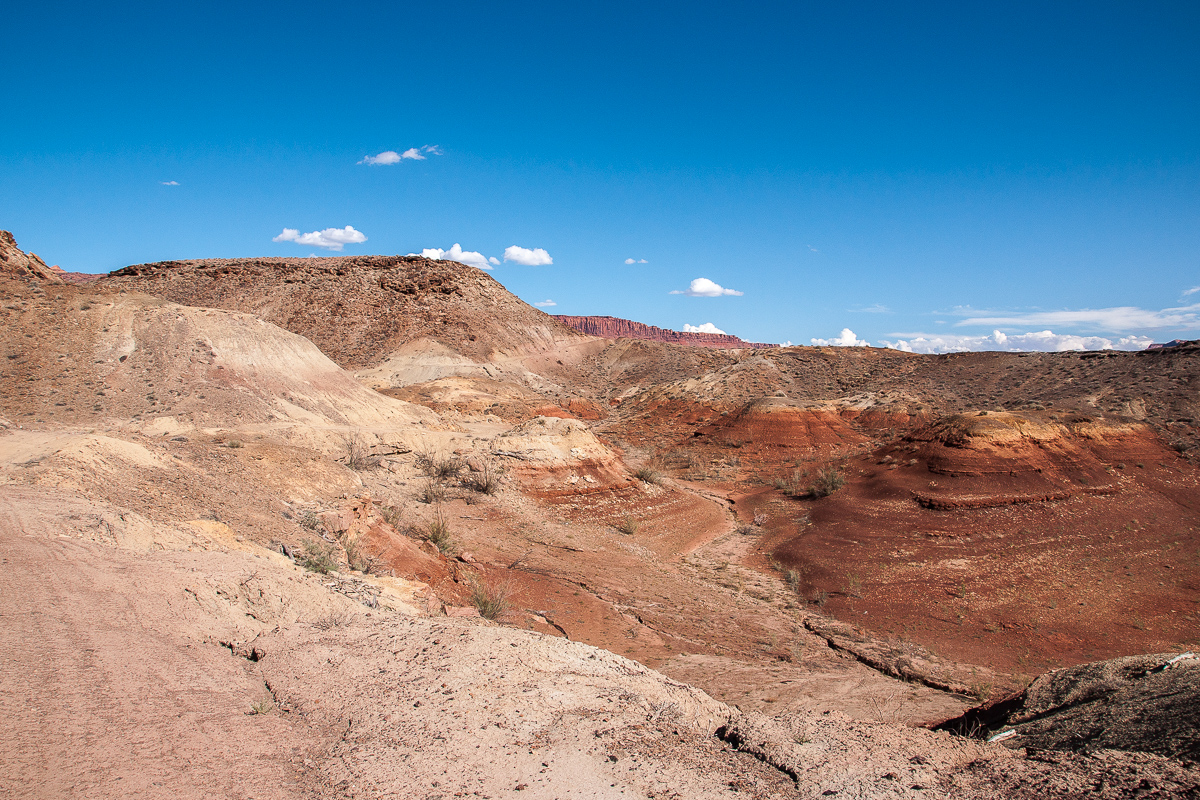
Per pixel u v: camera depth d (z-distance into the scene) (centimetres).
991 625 2339
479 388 8912
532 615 1972
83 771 486
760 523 3916
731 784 602
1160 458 4291
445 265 14138
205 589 936
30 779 460
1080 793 536
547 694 773
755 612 2358
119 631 760
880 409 7012
